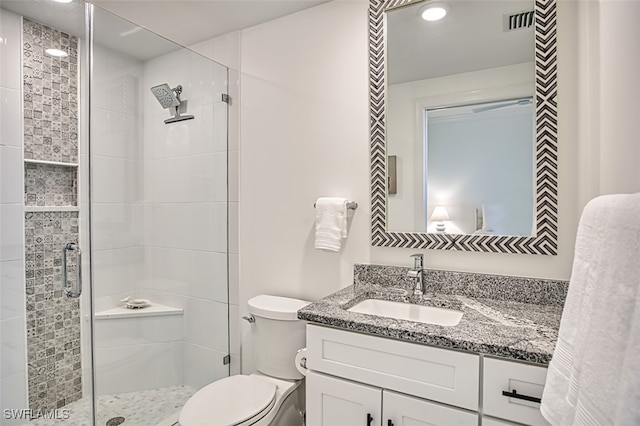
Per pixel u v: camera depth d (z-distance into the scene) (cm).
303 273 188
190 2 181
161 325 209
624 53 96
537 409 93
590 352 62
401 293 153
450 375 104
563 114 130
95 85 194
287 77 191
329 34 179
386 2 162
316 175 183
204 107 211
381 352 115
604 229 66
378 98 165
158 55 211
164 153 213
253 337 180
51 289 185
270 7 184
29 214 179
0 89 170
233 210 207
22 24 176
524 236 138
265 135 198
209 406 142
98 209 197
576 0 128
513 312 126
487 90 144
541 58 133
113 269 202
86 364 192
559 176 131
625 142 95
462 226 149
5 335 170
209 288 212
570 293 79
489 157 144
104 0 180
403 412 111
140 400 200
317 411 128
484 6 145
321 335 127
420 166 157
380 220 165
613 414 55
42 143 184
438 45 154
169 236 215
